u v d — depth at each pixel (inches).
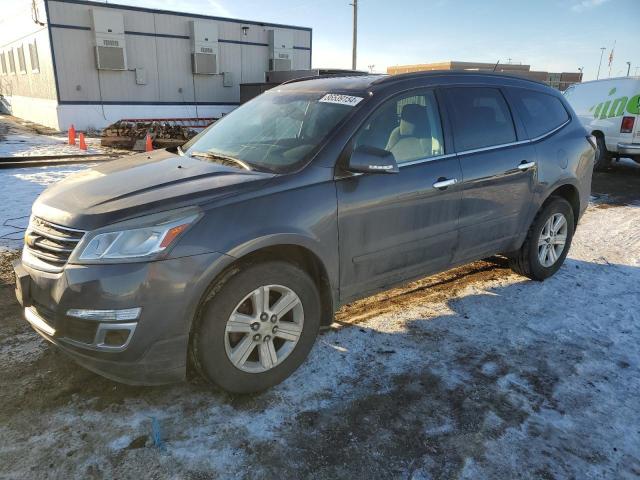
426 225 139.9
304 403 112.2
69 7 789.2
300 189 114.5
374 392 116.7
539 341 142.5
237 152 133.1
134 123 639.1
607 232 258.1
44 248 105.0
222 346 106.0
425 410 110.9
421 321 153.2
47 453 95.1
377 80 140.3
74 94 824.3
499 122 163.0
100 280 95.0
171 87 928.3
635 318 158.2
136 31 863.7
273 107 147.8
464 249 154.6
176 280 97.7
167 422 104.7
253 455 96.3
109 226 97.9
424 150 140.2
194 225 100.3
